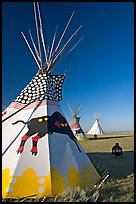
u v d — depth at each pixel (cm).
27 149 566
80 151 655
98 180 638
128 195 536
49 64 721
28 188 504
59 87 751
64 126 667
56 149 584
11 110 688
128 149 1537
